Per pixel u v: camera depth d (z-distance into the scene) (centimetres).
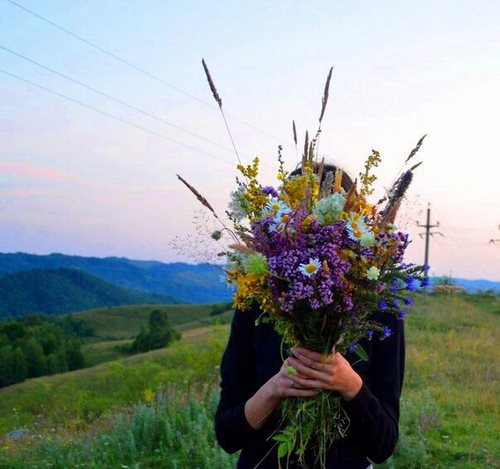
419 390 1059
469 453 694
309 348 194
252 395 226
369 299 187
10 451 762
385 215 196
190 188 195
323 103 210
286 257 183
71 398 2217
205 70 206
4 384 5344
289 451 194
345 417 202
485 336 1738
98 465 656
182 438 708
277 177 203
